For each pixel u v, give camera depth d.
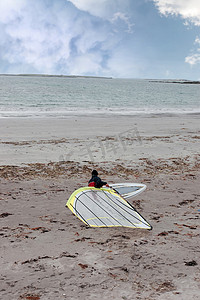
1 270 4.45
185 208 7.84
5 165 11.20
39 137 16.92
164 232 6.22
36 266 4.61
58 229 6.21
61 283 4.16
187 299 3.88
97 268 4.62
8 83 105.75
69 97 56.72
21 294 3.86
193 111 38.03
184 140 17.53
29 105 38.69
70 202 7.14
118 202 7.36
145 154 13.90
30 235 5.84
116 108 39.03
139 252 5.23
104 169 11.41
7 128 19.34
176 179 10.48
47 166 11.46
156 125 23.38
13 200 7.86
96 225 6.38
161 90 110.62
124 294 3.96
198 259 5.04
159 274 4.51
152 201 8.27
